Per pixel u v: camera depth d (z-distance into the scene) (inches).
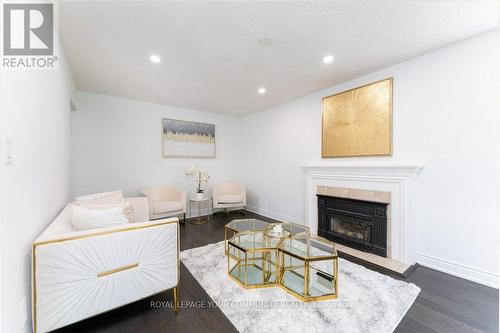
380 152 107.0
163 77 117.7
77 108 137.4
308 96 146.6
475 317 62.7
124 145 154.4
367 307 66.3
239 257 90.8
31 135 51.8
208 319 62.4
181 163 179.9
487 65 78.9
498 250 77.5
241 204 184.5
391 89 103.3
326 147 133.0
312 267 89.2
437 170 90.7
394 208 101.1
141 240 61.2
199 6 64.9
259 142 191.6
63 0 61.2
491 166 78.7
